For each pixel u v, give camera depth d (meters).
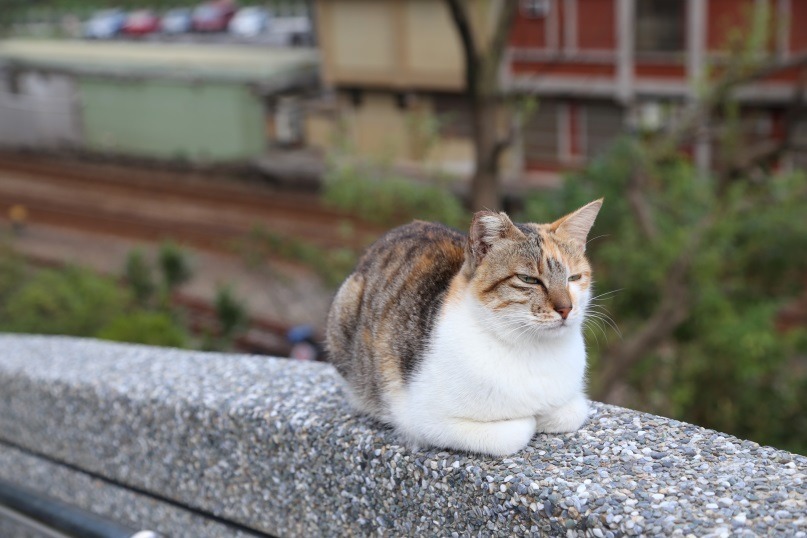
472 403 2.62
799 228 9.37
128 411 3.56
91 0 39.09
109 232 19.88
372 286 2.99
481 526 2.60
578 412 2.74
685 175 9.91
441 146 18.75
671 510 2.29
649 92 18.42
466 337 2.62
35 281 11.48
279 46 29.30
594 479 2.47
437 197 10.10
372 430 2.93
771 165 9.84
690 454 2.57
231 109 24.84
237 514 3.34
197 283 16.73
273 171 22.58
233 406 3.25
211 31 34.09
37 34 36.03
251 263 16.02
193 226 19.56
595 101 19.33
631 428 2.76
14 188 23.77
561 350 2.67
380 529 2.90
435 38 21.05
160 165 25.44
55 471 4.00
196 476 3.42
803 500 2.29
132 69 26.14
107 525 3.21
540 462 2.59
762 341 8.81
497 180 9.92
